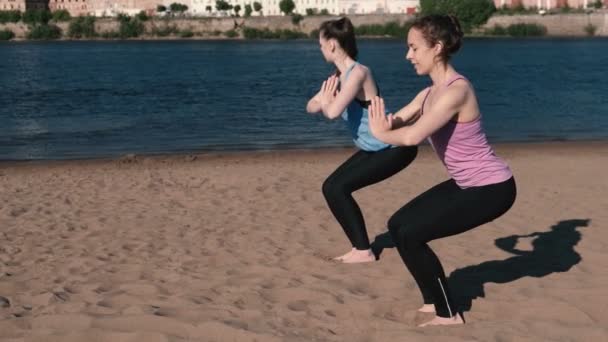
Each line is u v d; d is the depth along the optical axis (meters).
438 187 5.77
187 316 5.91
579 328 5.61
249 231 9.24
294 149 18.73
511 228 9.20
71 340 5.43
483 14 127.25
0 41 141.75
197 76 53.50
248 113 28.61
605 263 7.61
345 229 7.82
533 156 16.86
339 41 7.10
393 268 7.48
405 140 5.26
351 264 7.67
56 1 174.38
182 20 145.25
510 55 78.88
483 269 7.46
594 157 16.59
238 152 18.06
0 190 12.42
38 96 37.97
